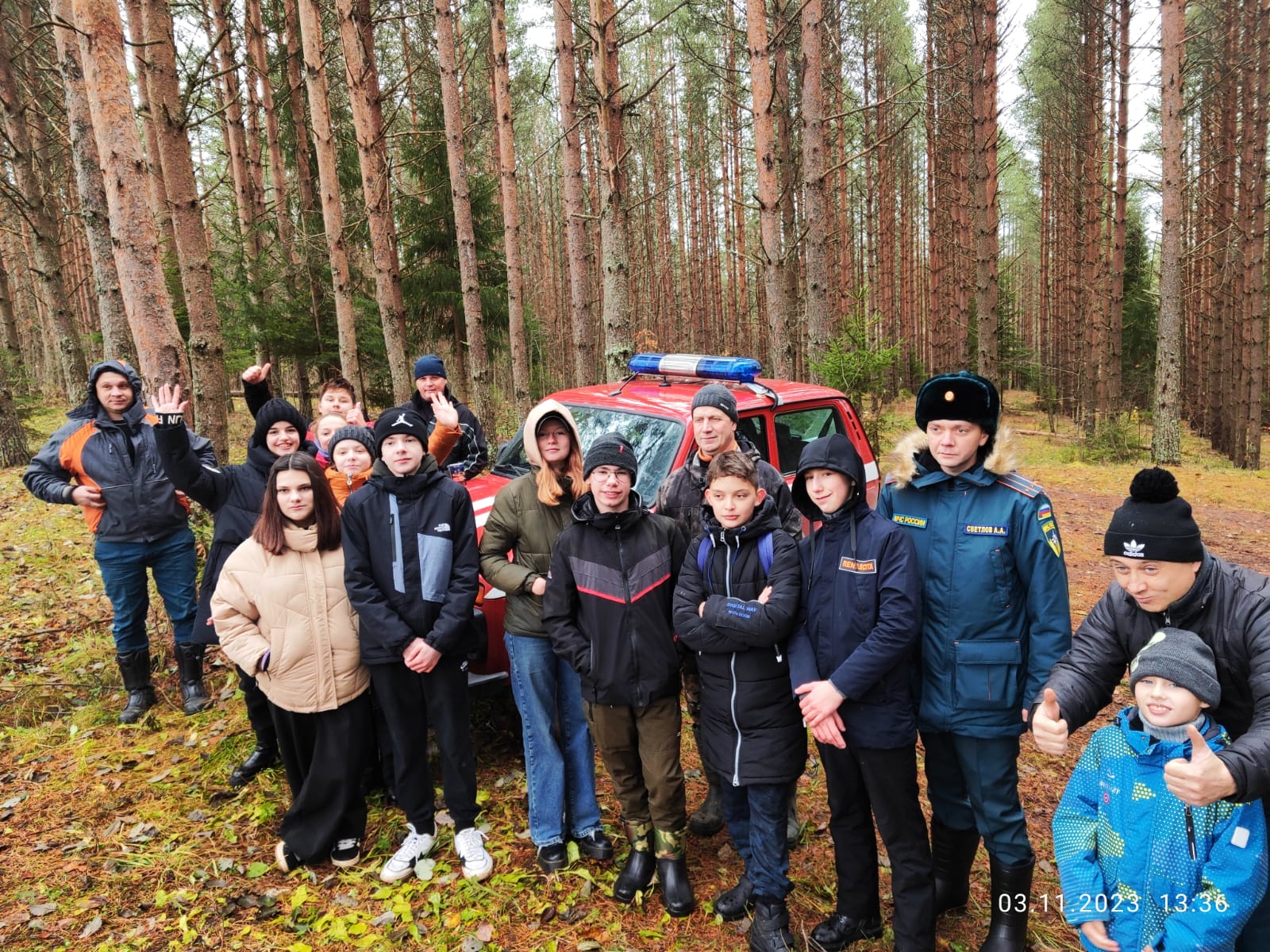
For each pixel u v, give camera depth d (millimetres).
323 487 3102
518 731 4176
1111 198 22109
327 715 3043
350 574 2963
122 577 4215
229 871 3096
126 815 3449
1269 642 1830
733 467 2602
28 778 3744
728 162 27594
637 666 2773
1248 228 16422
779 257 9289
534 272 33312
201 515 5098
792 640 2586
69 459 4125
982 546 2430
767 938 2584
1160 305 15180
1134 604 2100
